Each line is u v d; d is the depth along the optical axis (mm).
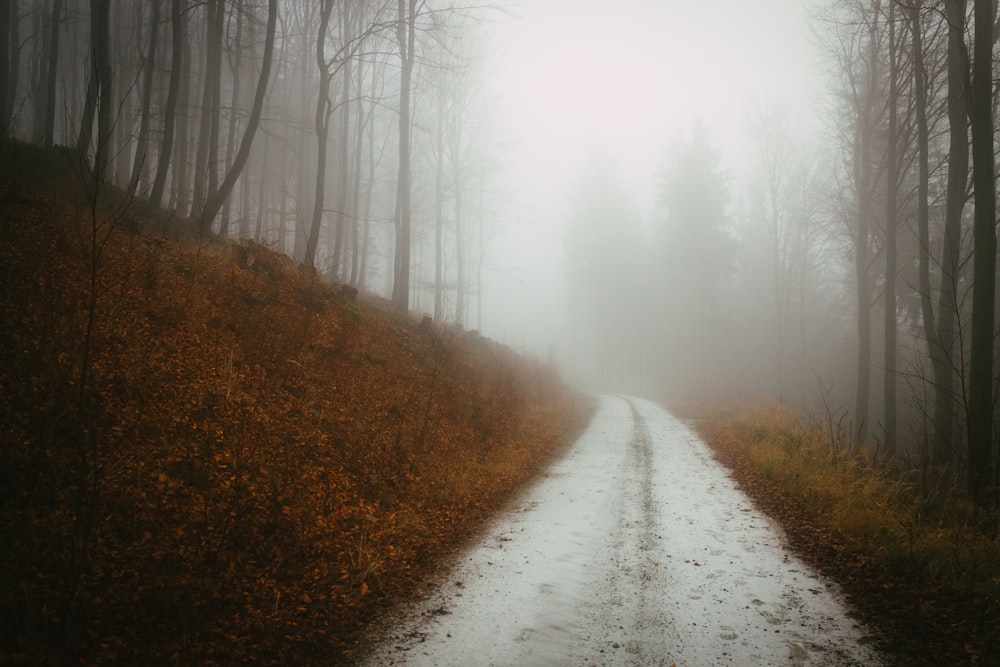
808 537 7043
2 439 4848
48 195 9500
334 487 7090
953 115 12242
